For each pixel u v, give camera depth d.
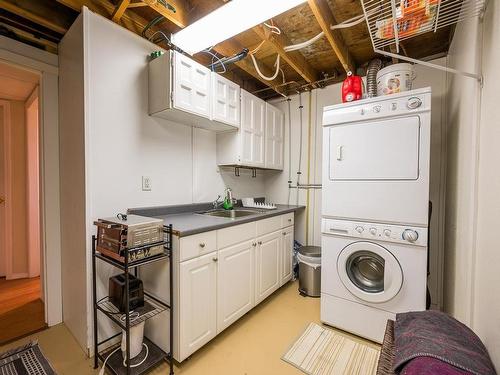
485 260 1.00
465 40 1.49
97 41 1.65
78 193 1.69
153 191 2.04
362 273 1.98
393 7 1.02
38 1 1.68
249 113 2.63
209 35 1.72
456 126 1.76
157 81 1.88
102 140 1.69
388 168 1.73
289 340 1.85
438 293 2.25
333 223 1.95
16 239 2.87
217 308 1.78
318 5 1.66
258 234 2.22
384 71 1.85
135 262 1.36
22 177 2.89
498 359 0.82
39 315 2.09
